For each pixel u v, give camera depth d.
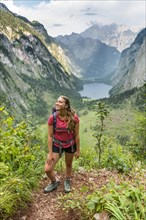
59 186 3.51
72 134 3.21
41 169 3.79
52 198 3.22
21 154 3.54
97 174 3.90
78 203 2.82
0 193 2.71
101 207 2.60
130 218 2.36
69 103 3.11
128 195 2.59
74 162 4.80
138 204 2.50
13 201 2.81
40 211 2.95
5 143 3.48
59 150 3.20
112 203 2.53
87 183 3.55
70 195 3.11
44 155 4.08
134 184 3.19
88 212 2.67
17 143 3.53
